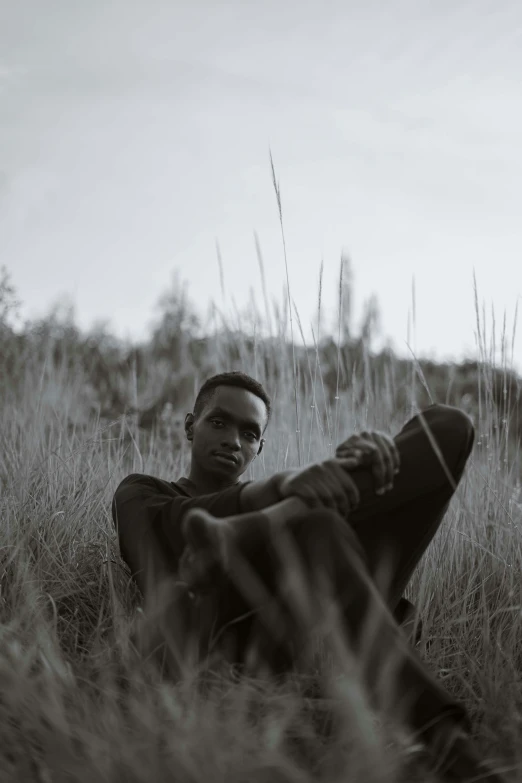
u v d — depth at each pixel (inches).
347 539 66.3
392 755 56.9
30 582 84.8
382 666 60.6
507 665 82.1
